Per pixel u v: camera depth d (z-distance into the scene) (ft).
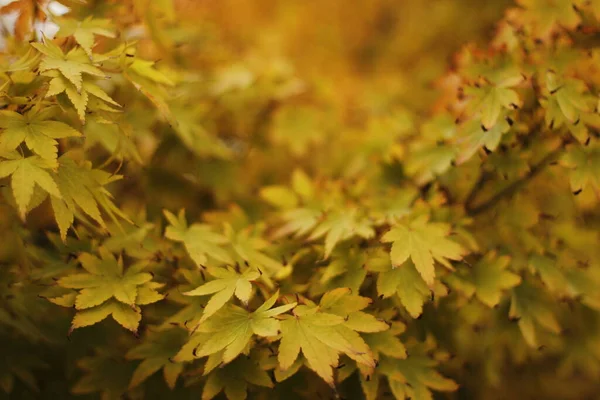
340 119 4.77
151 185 3.99
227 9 5.48
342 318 3.40
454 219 3.65
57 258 3.62
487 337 3.78
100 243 3.61
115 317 3.45
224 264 3.61
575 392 3.97
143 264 3.55
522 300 3.69
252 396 3.53
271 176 4.30
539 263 3.70
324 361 3.35
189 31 4.11
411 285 3.52
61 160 3.46
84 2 3.58
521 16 3.72
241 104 4.23
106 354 3.64
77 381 3.69
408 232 3.54
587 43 3.65
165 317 3.59
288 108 4.38
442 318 3.71
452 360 3.71
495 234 3.74
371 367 3.38
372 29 7.63
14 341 3.68
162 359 3.53
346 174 4.12
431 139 3.82
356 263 3.57
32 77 3.45
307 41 6.68
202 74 4.18
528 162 3.68
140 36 3.88
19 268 3.59
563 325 3.85
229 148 4.25
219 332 3.38
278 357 3.35
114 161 3.86
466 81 3.70
